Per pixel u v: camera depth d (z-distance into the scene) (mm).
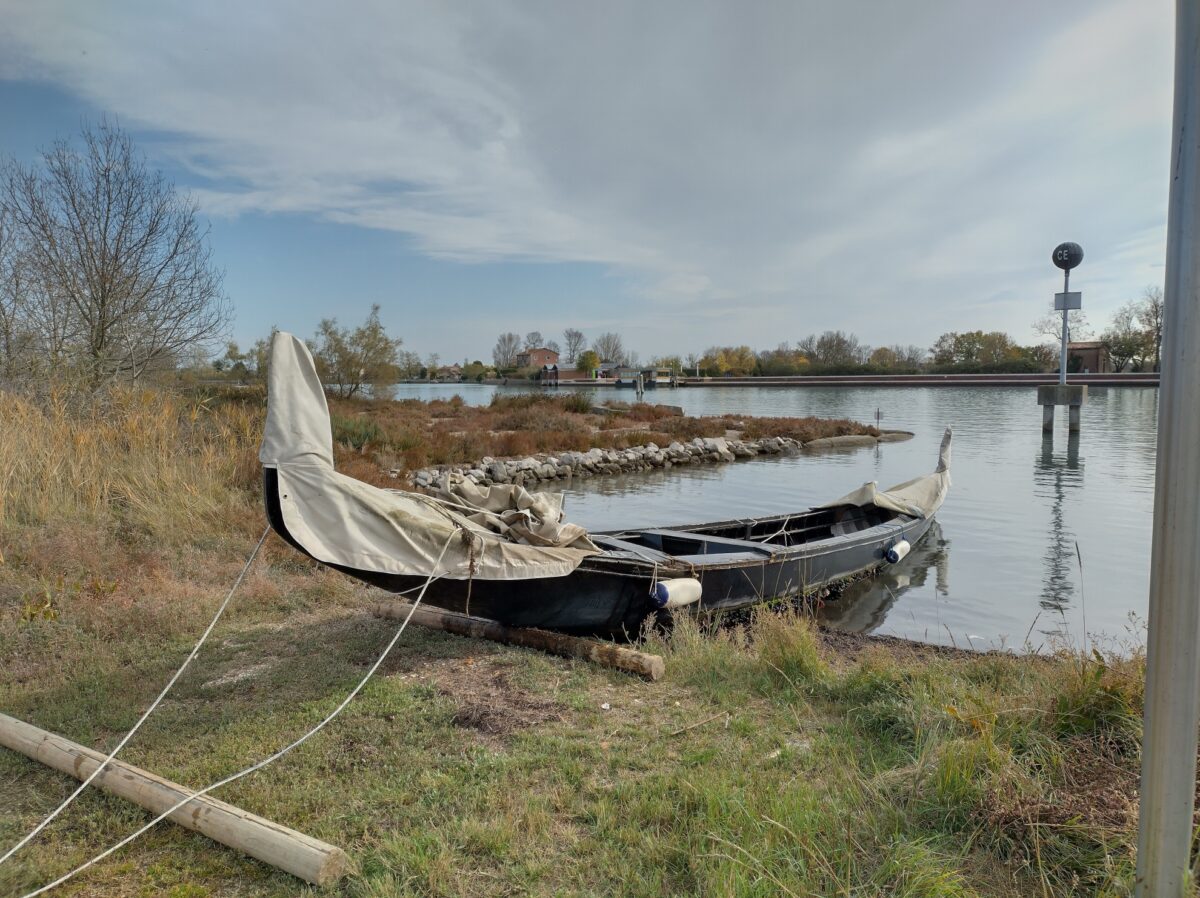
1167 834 2139
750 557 7453
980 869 2947
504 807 3521
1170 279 2002
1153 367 66938
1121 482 17797
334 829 3342
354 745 4160
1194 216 1942
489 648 5793
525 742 4191
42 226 15086
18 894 2945
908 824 3213
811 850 2977
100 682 5094
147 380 16688
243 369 30109
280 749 4129
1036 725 3908
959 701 4441
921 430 31969
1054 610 8609
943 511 14531
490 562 5129
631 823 3344
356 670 5324
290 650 5770
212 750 4145
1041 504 15195
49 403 11898
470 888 2941
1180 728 2100
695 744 4180
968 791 3338
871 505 11961
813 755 3990
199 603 6715
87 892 2963
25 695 4871
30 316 14977
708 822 3281
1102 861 2820
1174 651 2074
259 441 12211
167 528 8992
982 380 68375
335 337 36031
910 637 7695
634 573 6070
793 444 28188
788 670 5301
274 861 3076
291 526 4418
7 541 7895
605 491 18953
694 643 5828
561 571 5461
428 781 3734
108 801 3611
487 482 19172
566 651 5617
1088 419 34062
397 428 23578
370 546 4707
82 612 6301
